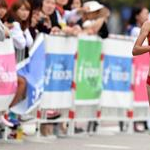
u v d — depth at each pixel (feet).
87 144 75.87
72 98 83.10
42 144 74.43
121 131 91.91
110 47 87.04
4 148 69.97
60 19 85.10
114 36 87.45
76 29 83.61
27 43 75.51
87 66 84.28
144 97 93.35
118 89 89.20
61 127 83.56
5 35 70.33
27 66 75.82
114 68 88.07
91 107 86.17
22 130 77.20
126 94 90.48
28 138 78.18
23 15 75.61
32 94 76.33
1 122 74.08
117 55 88.17
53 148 71.46
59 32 81.71
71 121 83.61
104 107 87.92
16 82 72.23
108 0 228.22
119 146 75.15
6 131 75.15
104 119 88.28
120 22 234.38
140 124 94.58
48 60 79.10
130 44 89.86
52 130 82.12
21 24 75.77
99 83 86.43
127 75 90.17
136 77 91.50
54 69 80.02
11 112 75.36
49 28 80.69
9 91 71.36
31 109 76.64
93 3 88.07
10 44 71.05
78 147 73.00
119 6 232.73
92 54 84.79
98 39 85.40
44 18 80.12
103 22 86.12
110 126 93.71
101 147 73.77
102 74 86.69
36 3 78.59
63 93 81.87
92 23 86.17
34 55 76.64
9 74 71.05
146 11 100.12
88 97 85.20
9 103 72.49
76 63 82.74
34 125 79.61
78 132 86.58
